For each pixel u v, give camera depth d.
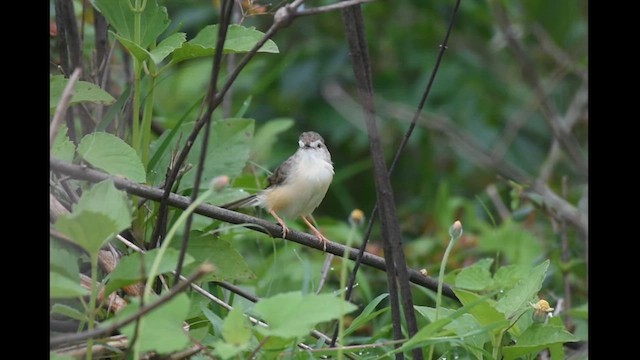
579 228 12.84
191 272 8.77
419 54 17.81
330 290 12.09
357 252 9.45
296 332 6.47
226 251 8.88
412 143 17.16
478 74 17.83
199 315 8.82
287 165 11.48
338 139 17.02
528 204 14.28
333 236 13.87
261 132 14.30
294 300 6.71
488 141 17.00
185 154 8.15
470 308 7.47
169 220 9.89
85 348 7.52
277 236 9.27
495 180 17.38
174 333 6.43
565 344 11.05
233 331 6.65
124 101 9.37
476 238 13.95
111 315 7.97
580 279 13.12
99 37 10.59
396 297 8.20
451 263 13.30
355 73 8.09
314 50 17.42
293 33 17.77
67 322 7.90
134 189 8.14
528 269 9.58
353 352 9.14
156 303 6.00
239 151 10.07
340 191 15.66
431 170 17.36
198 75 16.23
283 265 12.02
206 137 6.97
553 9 18.97
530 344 8.30
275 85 17.50
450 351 9.14
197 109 14.30
